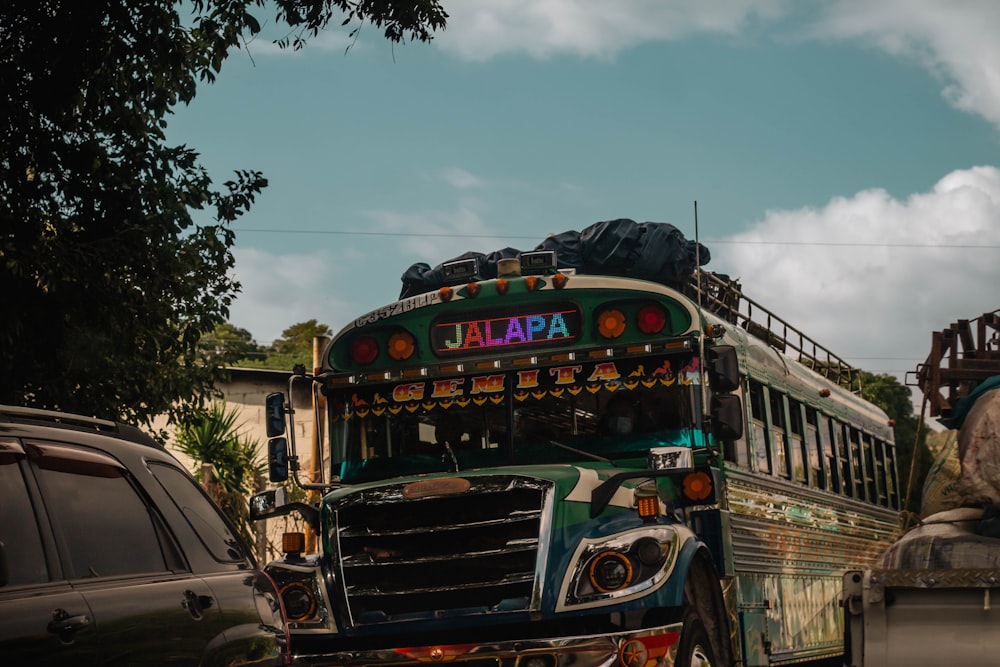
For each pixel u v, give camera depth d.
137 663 5.00
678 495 9.00
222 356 13.55
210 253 12.43
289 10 11.83
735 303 12.17
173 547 5.62
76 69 11.11
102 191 11.76
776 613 10.62
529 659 7.54
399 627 7.88
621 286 9.32
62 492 5.10
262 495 9.10
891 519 16.75
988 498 9.08
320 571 8.25
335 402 9.93
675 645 7.68
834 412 14.23
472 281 9.99
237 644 5.69
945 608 7.67
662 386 9.09
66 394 11.95
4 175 11.41
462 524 7.98
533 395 9.37
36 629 4.54
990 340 10.70
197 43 11.70
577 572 7.72
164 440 13.52
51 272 10.79
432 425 9.57
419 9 11.87
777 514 11.09
